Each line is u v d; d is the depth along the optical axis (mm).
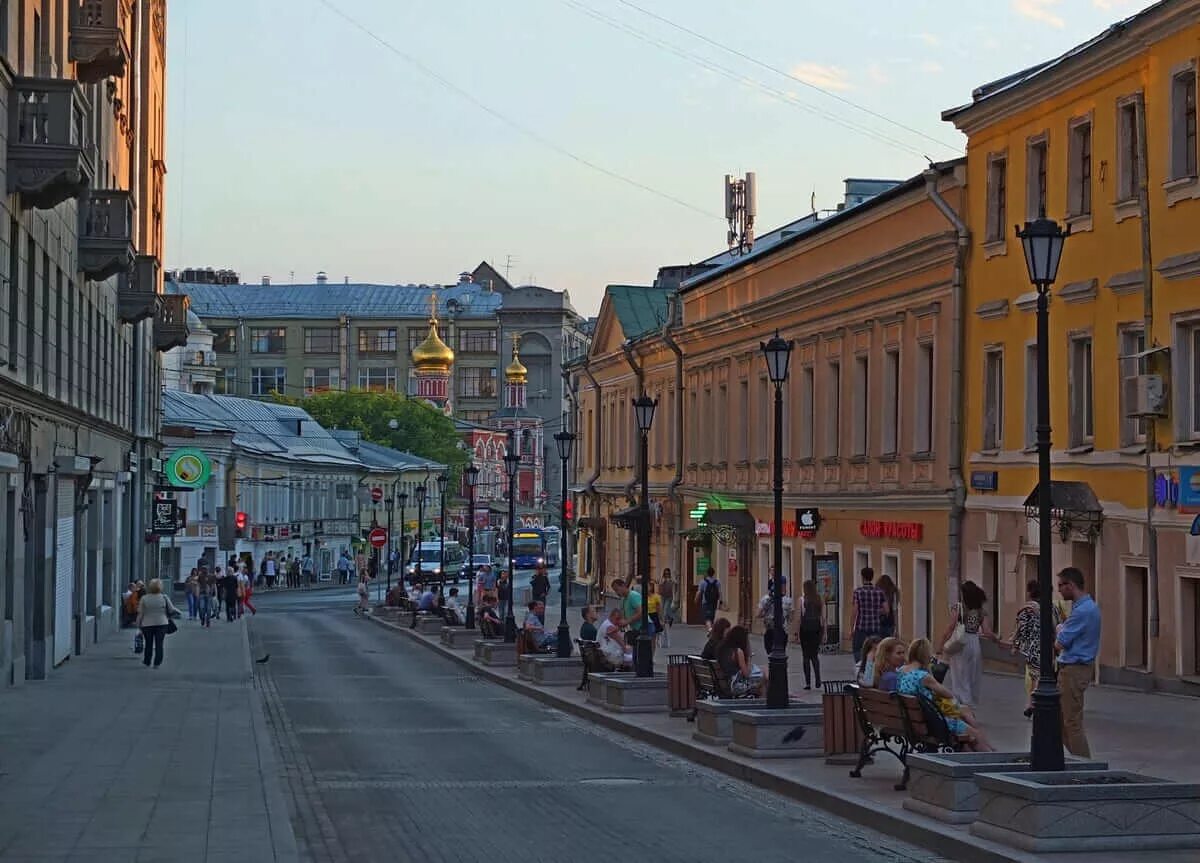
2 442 31094
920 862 14695
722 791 19844
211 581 70750
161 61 80125
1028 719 26984
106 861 14125
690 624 65125
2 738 25141
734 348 59312
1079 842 14156
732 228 88062
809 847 15523
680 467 66500
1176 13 31141
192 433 100000
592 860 14773
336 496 137250
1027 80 37000
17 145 31000
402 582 86188
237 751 23406
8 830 15953
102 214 42625
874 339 46062
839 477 48625
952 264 40781
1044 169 37438
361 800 18969
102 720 28266
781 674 23109
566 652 39625
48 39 35500
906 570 43375
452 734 27500
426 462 163125
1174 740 23703
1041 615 16031
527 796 19344
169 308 71625
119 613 60500
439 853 15203
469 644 55188
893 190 43500
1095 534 33875
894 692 18375
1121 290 33625
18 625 34875
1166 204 31938
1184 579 30969
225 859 14234
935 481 41750
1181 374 31328
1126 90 33562
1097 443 34375
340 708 33031
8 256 31156
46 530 37969
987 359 39469
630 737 27031
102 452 51281
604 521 80562
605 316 79562
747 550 57250
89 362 46219
